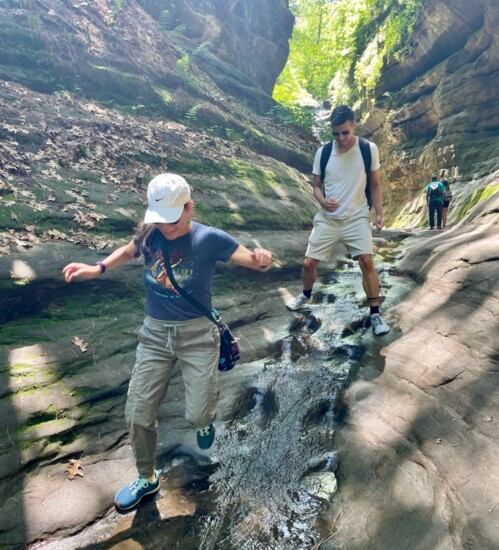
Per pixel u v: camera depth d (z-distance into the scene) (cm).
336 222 427
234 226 612
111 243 443
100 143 601
